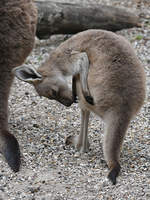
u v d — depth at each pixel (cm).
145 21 2561
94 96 1301
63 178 1259
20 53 1400
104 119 1299
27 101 1773
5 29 1355
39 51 2261
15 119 1619
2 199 1165
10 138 1233
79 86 1357
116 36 1348
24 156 1372
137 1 2847
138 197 1164
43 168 1314
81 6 2331
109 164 1237
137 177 1261
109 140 1255
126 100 1267
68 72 1390
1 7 1353
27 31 1406
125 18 2411
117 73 1277
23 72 1340
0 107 1298
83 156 1384
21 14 1388
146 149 1421
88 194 1180
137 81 1284
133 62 1299
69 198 1162
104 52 1308
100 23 2361
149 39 2347
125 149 1418
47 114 1669
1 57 1352
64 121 1617
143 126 1580
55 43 2373
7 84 1358
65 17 2288
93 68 1313
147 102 1756
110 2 2847
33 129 1548
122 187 1208
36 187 1214
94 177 1260
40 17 2244
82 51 1359
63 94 1407
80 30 2358
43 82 1409
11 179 1259
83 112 1387
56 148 1428
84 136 1395
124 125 1263
